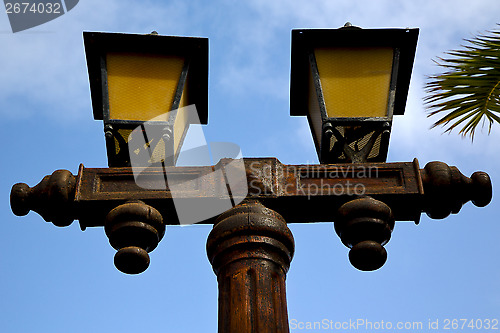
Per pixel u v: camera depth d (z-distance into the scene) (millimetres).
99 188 3873
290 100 4762
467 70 5340
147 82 4281
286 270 3566
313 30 4434
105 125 4066
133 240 3713
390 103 4238
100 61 4305
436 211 3963
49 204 3854
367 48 4430
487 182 3922
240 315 3291
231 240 3516
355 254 3719
